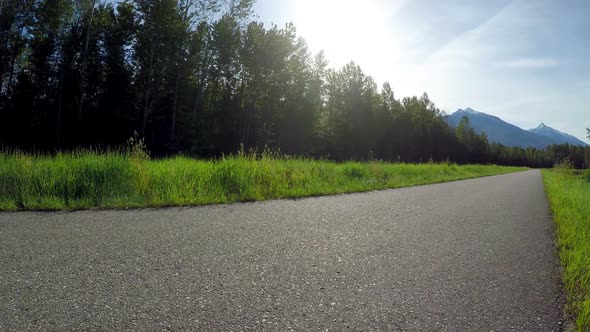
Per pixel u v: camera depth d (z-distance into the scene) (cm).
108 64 2391
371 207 505
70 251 246
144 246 264
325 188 720
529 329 156
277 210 451
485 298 189
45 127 2225
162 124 2558
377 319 159
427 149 6431
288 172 789
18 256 231
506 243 318
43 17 2092
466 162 7919
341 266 235
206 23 2372
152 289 184
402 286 202
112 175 539
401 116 5872
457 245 304
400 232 346
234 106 3216
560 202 669
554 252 292
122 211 411
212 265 226
